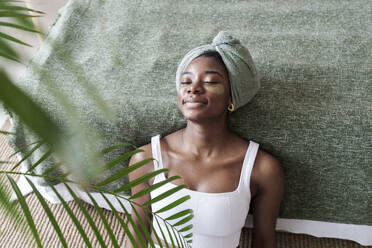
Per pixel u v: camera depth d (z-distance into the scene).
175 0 1.26
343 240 1.21
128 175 1.02
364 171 0.91
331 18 1.13
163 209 0.61
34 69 0.23
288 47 1.05
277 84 0.95
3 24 0.27
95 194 1.17
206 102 0.79
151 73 1.03
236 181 0.88
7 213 0.39
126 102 0.96
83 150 0.25
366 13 1.14
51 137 0.22
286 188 1.02
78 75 0.26
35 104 0.20
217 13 1.20
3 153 1.50
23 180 1.34
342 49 1.02
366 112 0.88
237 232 0.96
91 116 0.92
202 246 0.94
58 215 1.32
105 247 0.48
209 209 0.87
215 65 0.80
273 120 0.91
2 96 0.19
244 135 0.94
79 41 1.12
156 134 0.98
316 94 0.93
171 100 0.96
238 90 0.83
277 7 1.20
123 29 1.15
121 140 0.98
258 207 0.97
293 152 0.92
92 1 1.24
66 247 0.45
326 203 1.02
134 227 0.55
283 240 1.23
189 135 0.88
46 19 1.34
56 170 1.05
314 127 0.89
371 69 0.96
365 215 1.02
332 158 0.91
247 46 1.07
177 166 0.90
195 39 1.11
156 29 1.16
